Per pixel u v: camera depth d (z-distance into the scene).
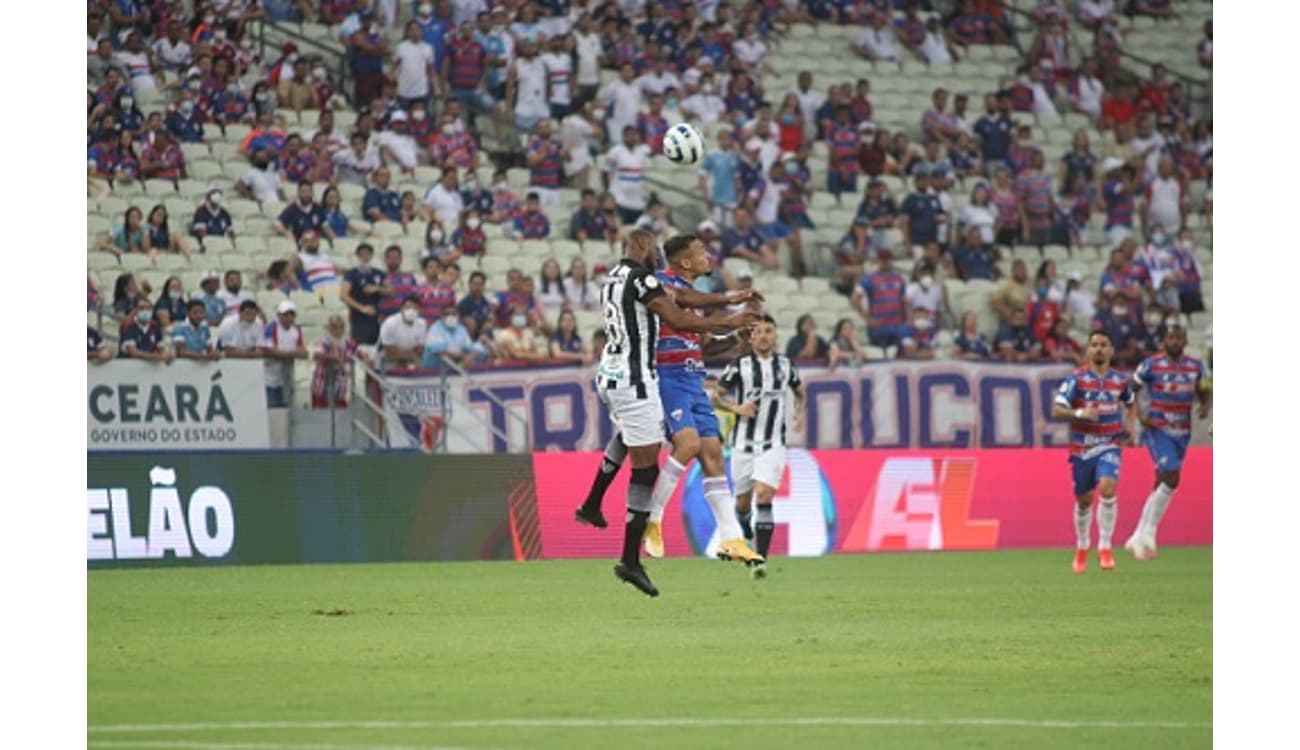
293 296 74.06
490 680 28.52
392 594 46.66
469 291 74.69
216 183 78.19
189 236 75.25
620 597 45.75
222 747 21.92
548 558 64.44
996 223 89.88
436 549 62.94
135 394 63.97
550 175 84.75
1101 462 56.94
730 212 86.50
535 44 86.81
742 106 90.31
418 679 28.62
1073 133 96.25
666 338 40.03
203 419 64.75
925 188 88.62
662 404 39.69
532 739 22.72
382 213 78.94
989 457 72.94
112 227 75.00
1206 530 75.50
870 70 95.25
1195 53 101.56
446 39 84.88
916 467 71.38
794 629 37.16
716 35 91.88
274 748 21.84
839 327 77.31
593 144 87.00
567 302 78.25
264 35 83.00
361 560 61.47
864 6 96.12
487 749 21.98
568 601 44.38
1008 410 78.19
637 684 28.12
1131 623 39.09
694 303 38.16
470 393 70.50
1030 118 96.06
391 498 62.47
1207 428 79.81
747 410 54.59
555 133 86.50
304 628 37.28
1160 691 27.91
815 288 84.44
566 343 74.31
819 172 90.44
